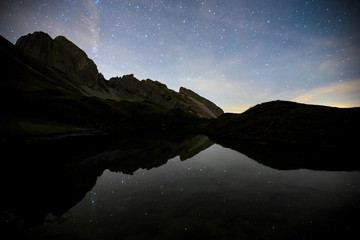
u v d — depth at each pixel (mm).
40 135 29297
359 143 19953
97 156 18844
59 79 103438
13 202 8023
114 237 5371
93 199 8320
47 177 11758
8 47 91688
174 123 88438
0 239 5359
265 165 14523
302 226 5848
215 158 17859
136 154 20281
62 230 5793
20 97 47688
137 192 9203
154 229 5750
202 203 7715
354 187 9477
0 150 18953
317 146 21734
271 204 7508
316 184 10000
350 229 5645
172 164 15625
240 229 5680
